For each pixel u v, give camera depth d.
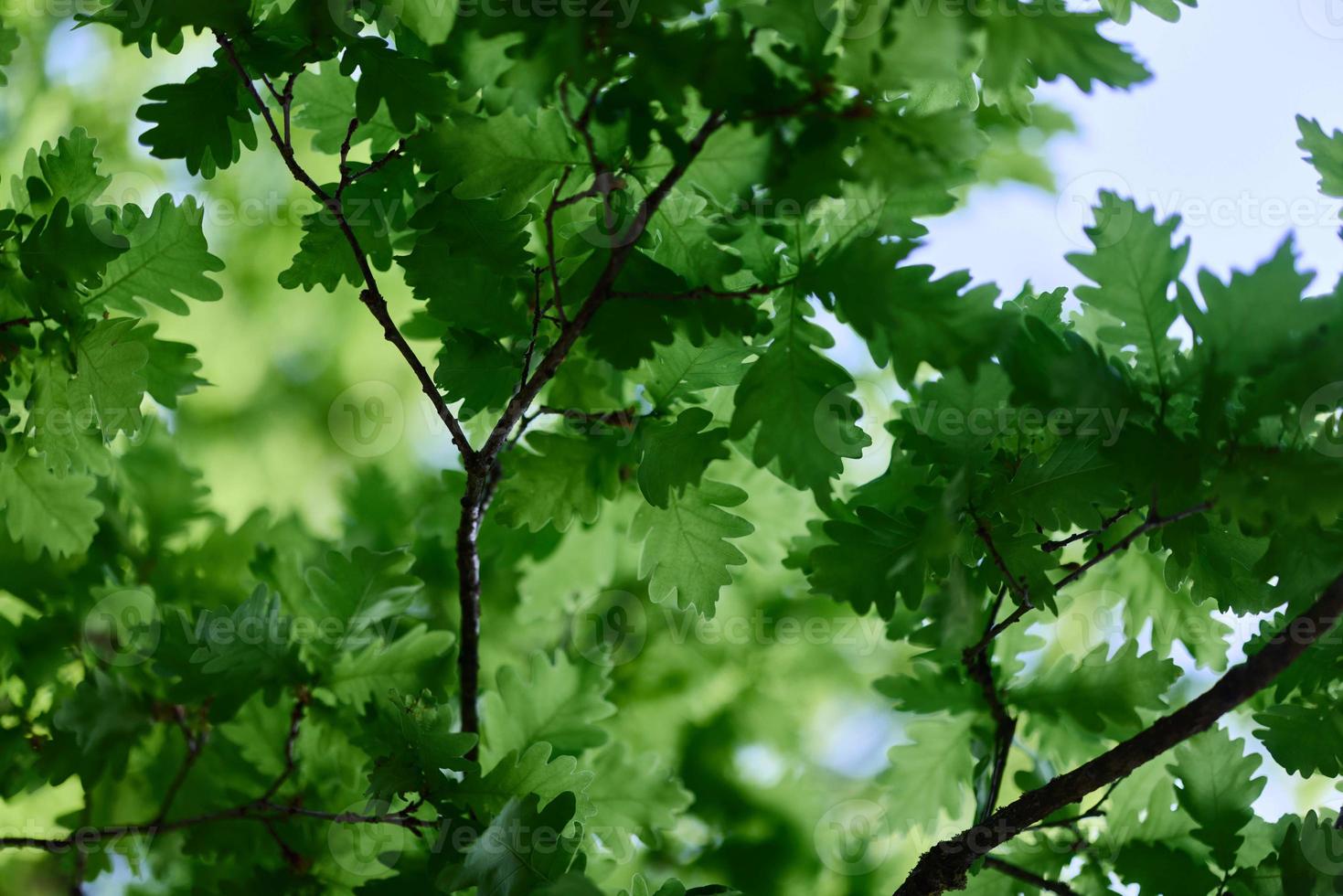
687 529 3.66
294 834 3.75
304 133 5.45
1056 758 3.72
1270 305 3.46
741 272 3.56
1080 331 3.68
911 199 3.50
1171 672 3.67
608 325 3.53
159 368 3.68
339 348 6.37
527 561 3.94
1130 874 3.66
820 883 4.14
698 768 4.21
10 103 5.00
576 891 3.52
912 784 3.76
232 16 3.53
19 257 3.63
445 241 3.58
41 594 3.85
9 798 3.76
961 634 3.60
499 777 3.60
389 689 3.65
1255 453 3.47
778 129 3.45
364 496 4.07
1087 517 3.56
